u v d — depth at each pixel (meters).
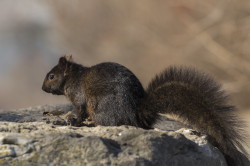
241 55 26.03
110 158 8.91
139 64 29.28
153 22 28.86
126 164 8.84
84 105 11.48
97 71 11.22
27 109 13.48
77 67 11.86
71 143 9.10
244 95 25.52
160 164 9.09
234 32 26.12
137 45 29.48
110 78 10.95
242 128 10.52
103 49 30.83
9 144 9.19
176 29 28.09
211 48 26.48
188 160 9.55
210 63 26.67
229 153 10.35
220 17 26.58
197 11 27.41
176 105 10.77
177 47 27.89
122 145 9.23
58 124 11.34
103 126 10.38
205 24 26.86
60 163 8.89
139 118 10.80
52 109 13.48
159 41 28.67
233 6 26.31
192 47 27.25
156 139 9.32
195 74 10.95
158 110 10.80
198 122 10.65
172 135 9.59
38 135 9.33
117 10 30.50
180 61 27.58
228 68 26.16
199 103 10.70
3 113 12.83
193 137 10.19
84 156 8.94
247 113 23.34
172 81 10.91
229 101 10.98
